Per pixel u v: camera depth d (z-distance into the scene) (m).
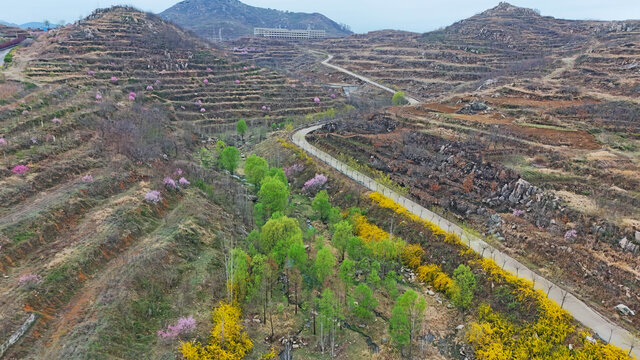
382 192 83.50
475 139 93.31
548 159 79.62
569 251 57.66
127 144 87.19
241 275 52.00
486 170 80.00
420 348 49.34
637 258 53.41
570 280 54.69
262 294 55.16
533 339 46.78
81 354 39.44
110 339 42.34
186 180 81.88
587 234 59.53
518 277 55.06
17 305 42.94
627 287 50.44
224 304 51.03
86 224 60.50
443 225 70.69
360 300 55.59
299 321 52.66
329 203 80.75
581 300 51.22
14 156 71.88
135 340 44.44
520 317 49.88
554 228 62.72
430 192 81.25
